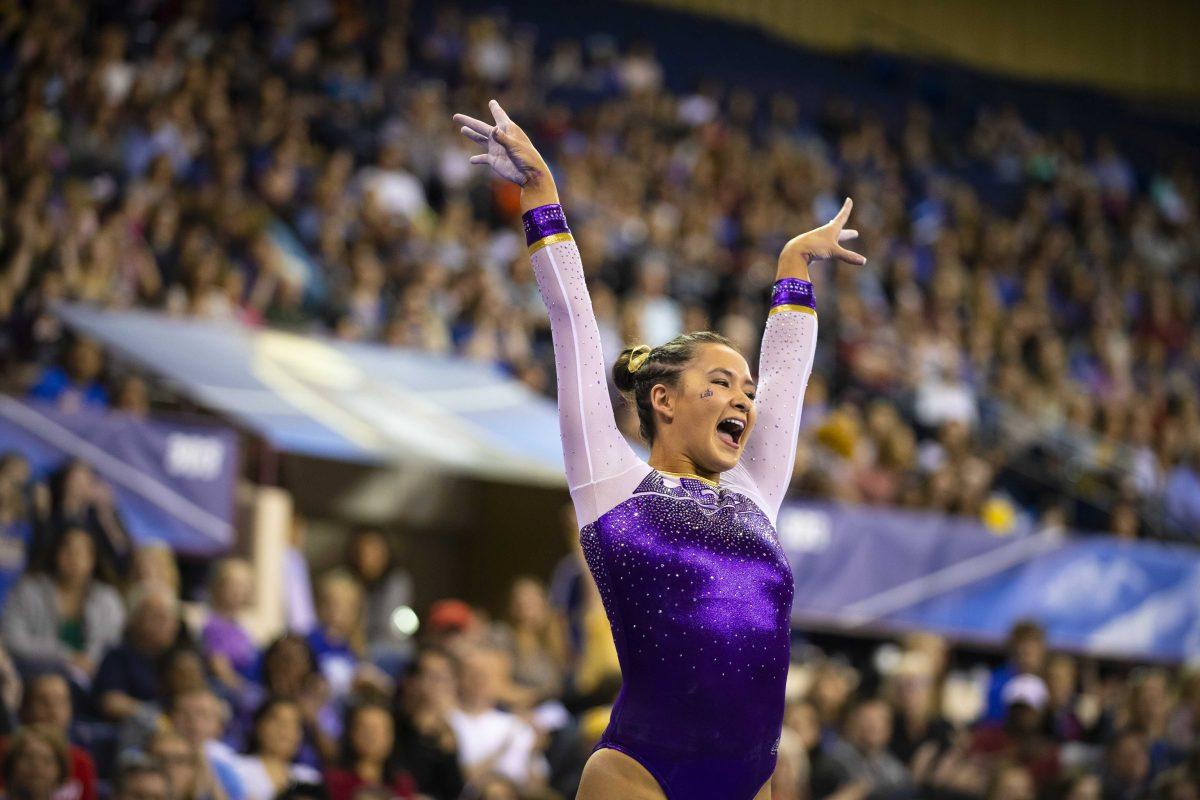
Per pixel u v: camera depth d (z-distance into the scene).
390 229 30.20
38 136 26.36
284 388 23.00
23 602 16.45
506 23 46.28
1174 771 18.97
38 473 18.97
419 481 27.06
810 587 23.81
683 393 8.45
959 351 37.50
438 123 36.66
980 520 26.97
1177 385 42.38
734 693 7.89
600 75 46.44
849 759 18.56
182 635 16.62
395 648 20.91
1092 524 31.95
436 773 16.33
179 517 19.70
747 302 34.47
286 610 20.86
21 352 22.22
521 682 19.12
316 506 25.91
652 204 38.84
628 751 7.88
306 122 34.06
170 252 25.78
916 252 43.00
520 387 25.97
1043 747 19.91
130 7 34.50
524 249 33.28
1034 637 22.27
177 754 14.05
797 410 8.95
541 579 26.23
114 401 20.80
